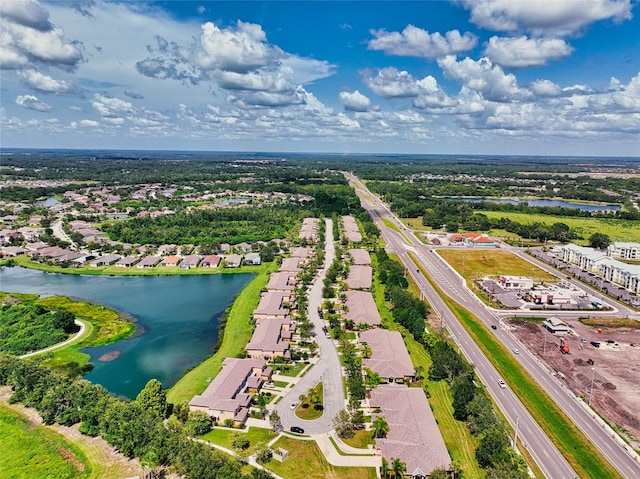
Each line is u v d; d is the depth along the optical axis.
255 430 124.75
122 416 121.94
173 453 109.69
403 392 135.12
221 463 105.06
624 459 115.00
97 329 197.00
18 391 140.00
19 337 182.25
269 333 176.88
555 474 109.31
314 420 129.25
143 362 168.38
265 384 148.50
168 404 135.50
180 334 193.12
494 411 128.25
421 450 109.44
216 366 160.50
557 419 131.38
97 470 110.12
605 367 161.62
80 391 133.75
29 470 110.25
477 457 112.25
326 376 154.00
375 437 118.12
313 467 110.12
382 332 177.50
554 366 162.50
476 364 163.25
